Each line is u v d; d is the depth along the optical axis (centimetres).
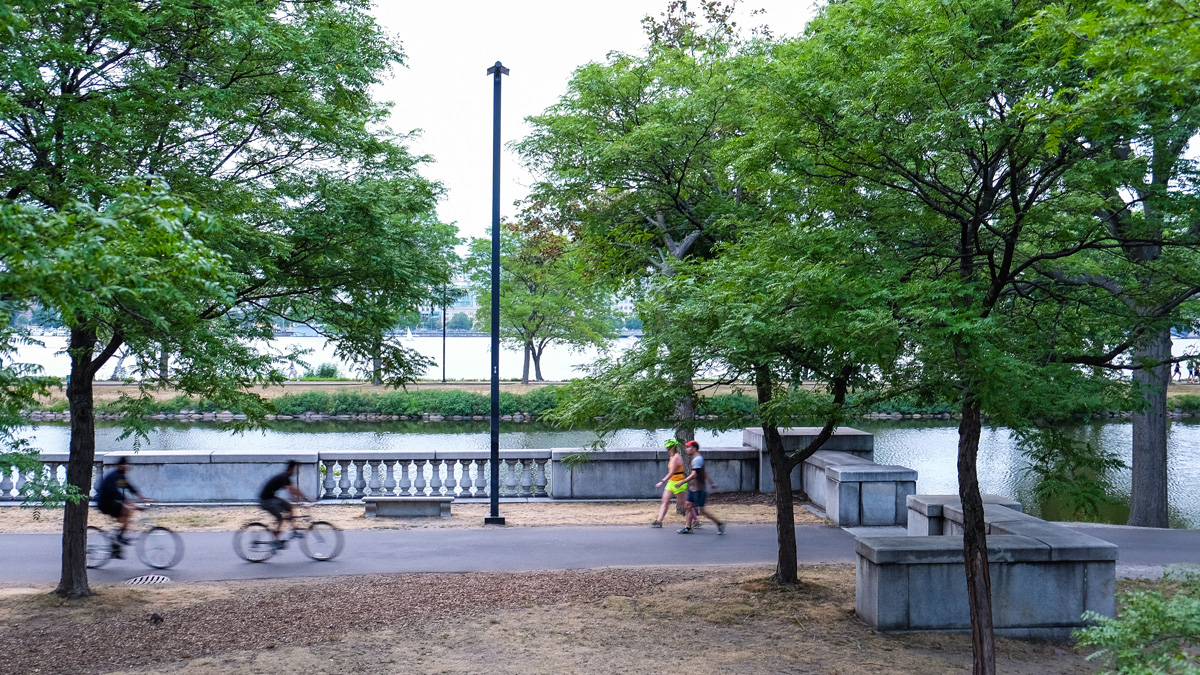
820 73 905
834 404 934
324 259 1205
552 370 9062
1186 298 902
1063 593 1036
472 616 1044
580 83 2105
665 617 1047
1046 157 884
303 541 1376
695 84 2011
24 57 769
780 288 874
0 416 759
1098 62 591
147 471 1859
